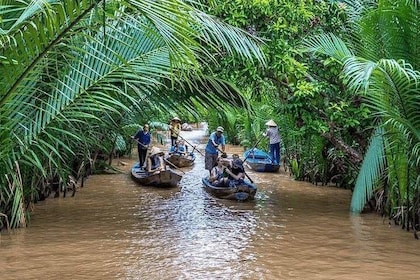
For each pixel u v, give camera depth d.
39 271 7.06
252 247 8.46
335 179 15.40
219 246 8.52
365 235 9.21
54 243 8.48
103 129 13.67
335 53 9.75
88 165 16.08
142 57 8.16
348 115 10.92
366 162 10.31
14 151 8.23
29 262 7.44
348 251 8.20
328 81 11.41
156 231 9.52
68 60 7.61
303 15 10.77
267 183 15.89
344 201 12.68
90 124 10.92
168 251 8.18
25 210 9.88
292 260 7.74
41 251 8.01
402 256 7.90
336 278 6.90
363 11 10.28
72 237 8.91
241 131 28.25
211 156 15.96
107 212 11.16
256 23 10.77
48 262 7.47
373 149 10.15
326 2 11.70
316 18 11.38
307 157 16.03
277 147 18.53
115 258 7.75
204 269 7.29
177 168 19.27
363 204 10.59
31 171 10.05
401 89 7.88
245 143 24.88
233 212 11.41
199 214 11.16
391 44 8.96
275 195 13.70
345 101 11.07
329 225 10.03
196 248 8.39
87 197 12.95
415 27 8.54
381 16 8.85
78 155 14.19
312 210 11.59
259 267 7.40
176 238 9.02
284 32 10.58
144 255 7.94
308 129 11.33
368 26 9.14
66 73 7.69
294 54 11.12
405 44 8.82
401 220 9.80
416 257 7.85
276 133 18.41
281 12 10.59
